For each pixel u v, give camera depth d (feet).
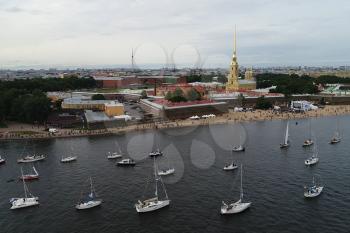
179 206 388.98
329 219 352.49
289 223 345.92
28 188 458.91
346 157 566.36
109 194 428.56
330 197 403.13
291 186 439.22
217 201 400.06
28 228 351.05
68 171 522.06
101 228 346.74
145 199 410.11
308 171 496.64
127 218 365.20
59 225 355.36
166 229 340.39
